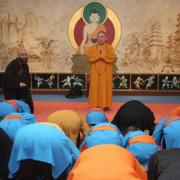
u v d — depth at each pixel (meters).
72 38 9.02
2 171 2.74
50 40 9.03
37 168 2.45
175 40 8.98
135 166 1.80
